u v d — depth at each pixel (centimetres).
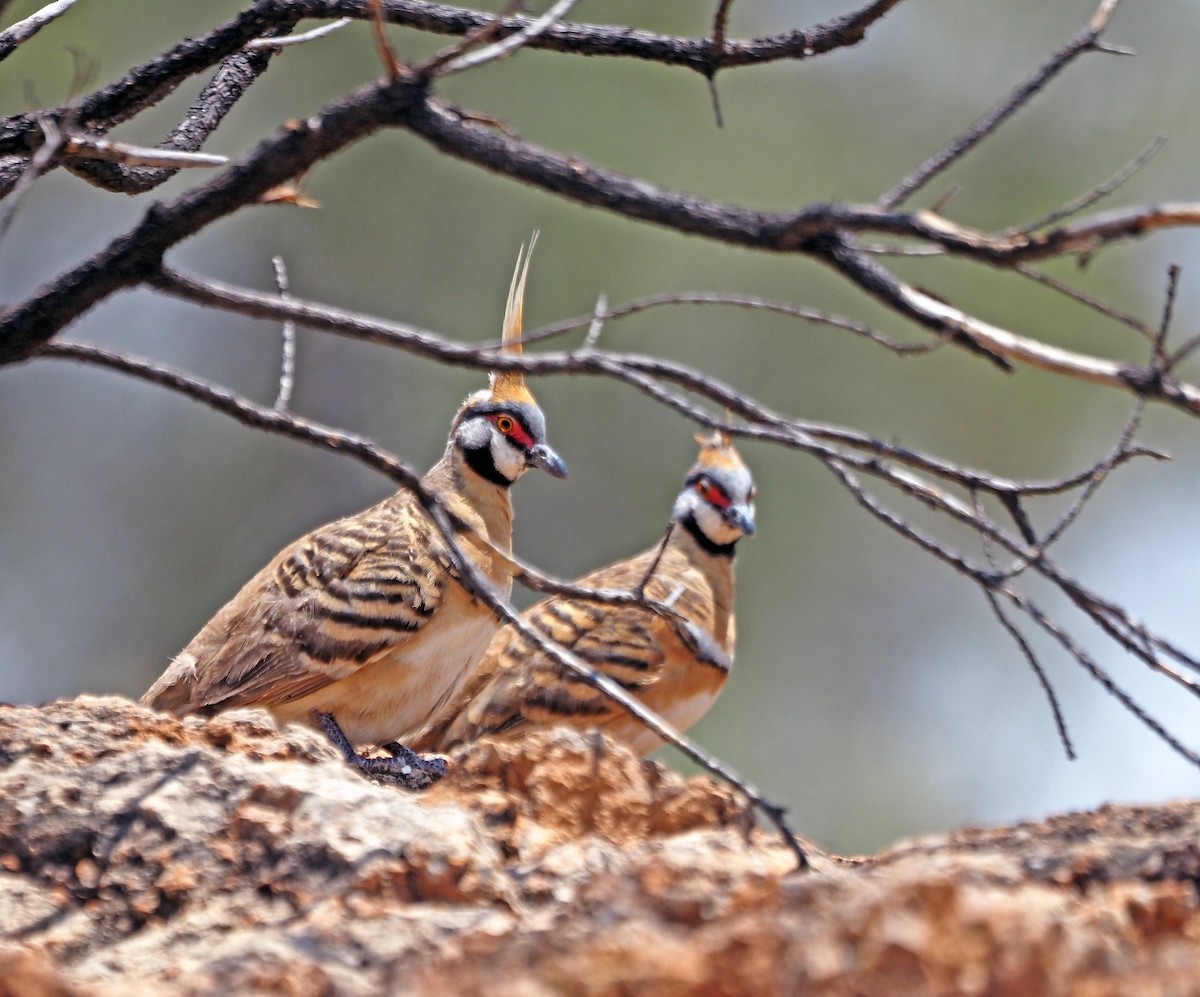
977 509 720
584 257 2623
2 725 839
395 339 704
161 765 799
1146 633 703
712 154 2616
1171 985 571
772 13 2708
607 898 641
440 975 596
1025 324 2636
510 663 1349
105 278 741
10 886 747
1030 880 712
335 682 1213
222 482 2897
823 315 683
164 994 621
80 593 2864
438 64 721
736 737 2636
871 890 597
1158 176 2727
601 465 2630
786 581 2673
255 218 2845
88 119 937
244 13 945
